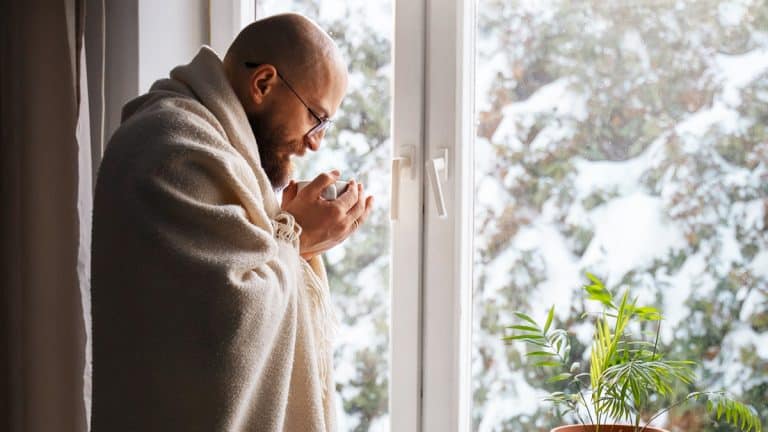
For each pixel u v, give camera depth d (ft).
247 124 4.82
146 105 4.73
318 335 4.92
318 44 4.92
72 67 6.26
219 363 4.10
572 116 5.87
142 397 4.17
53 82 6.26
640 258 5.68
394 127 6.23
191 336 4.11
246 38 4.98
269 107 4.93
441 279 6.09
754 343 5.38
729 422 5.42
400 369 6.19
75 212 6.28
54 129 6.28
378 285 6.37
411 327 6.16
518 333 6.00
